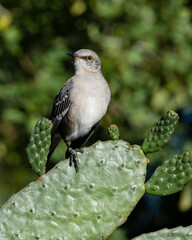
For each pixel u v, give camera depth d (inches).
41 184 208.8
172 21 539.5
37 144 213.8
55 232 205.8
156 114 537.3
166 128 211.6
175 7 537.6
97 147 213.8
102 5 522.6
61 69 534.9
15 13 539.2
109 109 537.6
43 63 536.1
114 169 211.3
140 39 535.8
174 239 201.2
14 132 550.6
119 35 543.2
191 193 448.5
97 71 342.3
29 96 516.4
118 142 215.0
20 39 526.3
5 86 524.4
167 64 526.9
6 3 551.5
